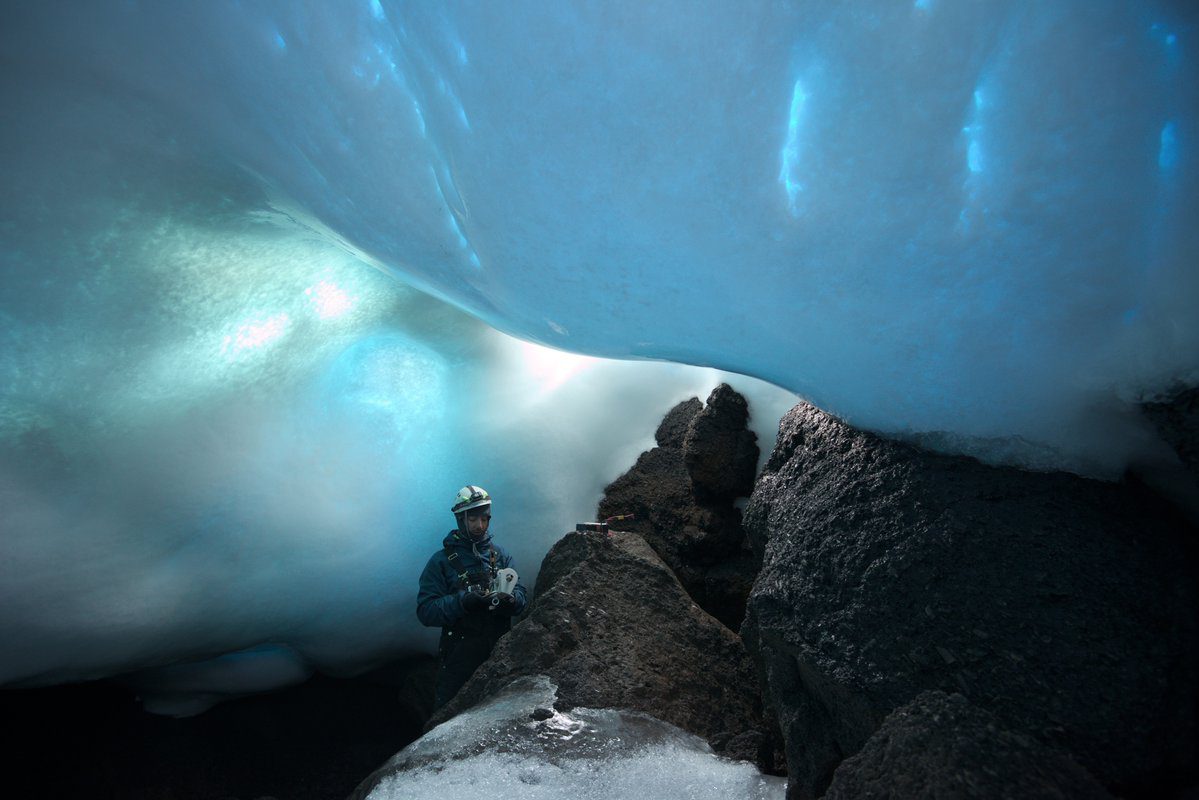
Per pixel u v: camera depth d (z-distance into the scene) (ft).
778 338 9.05
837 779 7.50
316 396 16.28
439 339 18.04
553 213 8.13
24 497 13.28
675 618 13.76
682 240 7.96
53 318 12.69
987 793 6.30
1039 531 8.50
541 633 12.84
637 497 17.29
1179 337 7.52
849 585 9.41
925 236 7.52
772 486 11.70
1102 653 7.68
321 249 14.53
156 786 17.40
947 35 6.44
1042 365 8.25
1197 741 7.34
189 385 14.40
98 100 11.19
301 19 8.35
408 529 17.25
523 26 6.91
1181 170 7.05
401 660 18.75
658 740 11.17
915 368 8.84
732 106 6.93
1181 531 8.59
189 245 13.11
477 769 9.96
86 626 14.30
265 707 18.89
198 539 15.14
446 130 8.11
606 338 9.91
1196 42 6.66
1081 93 6.71
